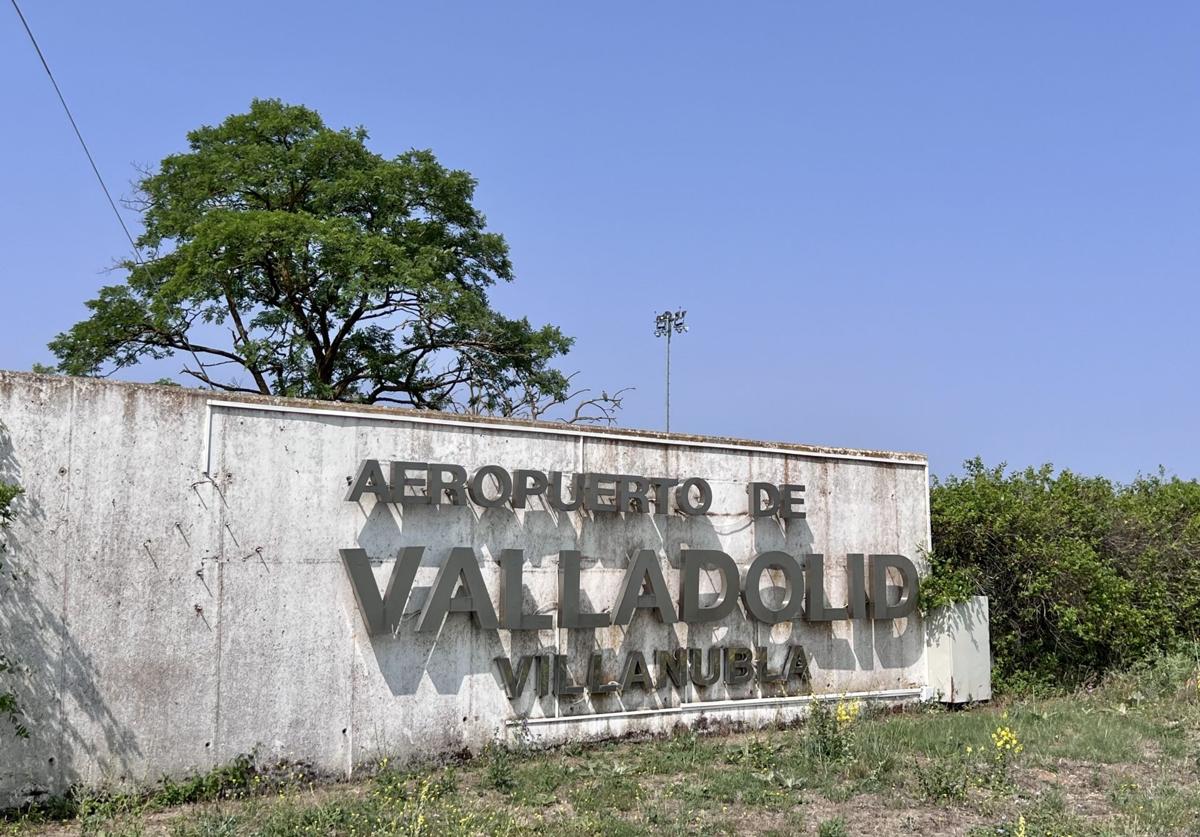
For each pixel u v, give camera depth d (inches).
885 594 615.5
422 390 1299.2
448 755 470.3
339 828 364.8
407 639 465.4
